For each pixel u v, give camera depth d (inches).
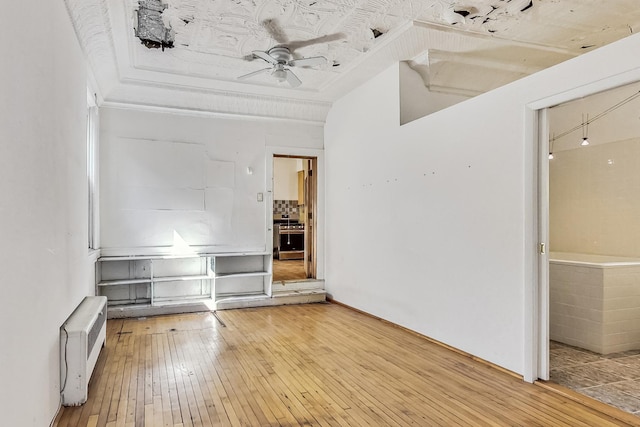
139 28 146.8
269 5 132.3
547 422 93.8
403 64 178.5
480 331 133.7
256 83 207.9
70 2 108.8
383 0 129.9
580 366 130.6
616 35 156.4
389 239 183.9
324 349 148.4
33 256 76.4
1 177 60.4
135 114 207.8
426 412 99.1
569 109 203.8
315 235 252.4
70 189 114.2
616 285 144.8
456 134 144.7
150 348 149.2
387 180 185.6
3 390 60.0
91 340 114.1
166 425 92.5
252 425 92.8
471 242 137.6
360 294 208.4
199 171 220.5
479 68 183.2
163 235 213.3
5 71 62.2
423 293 161.6
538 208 117.0
